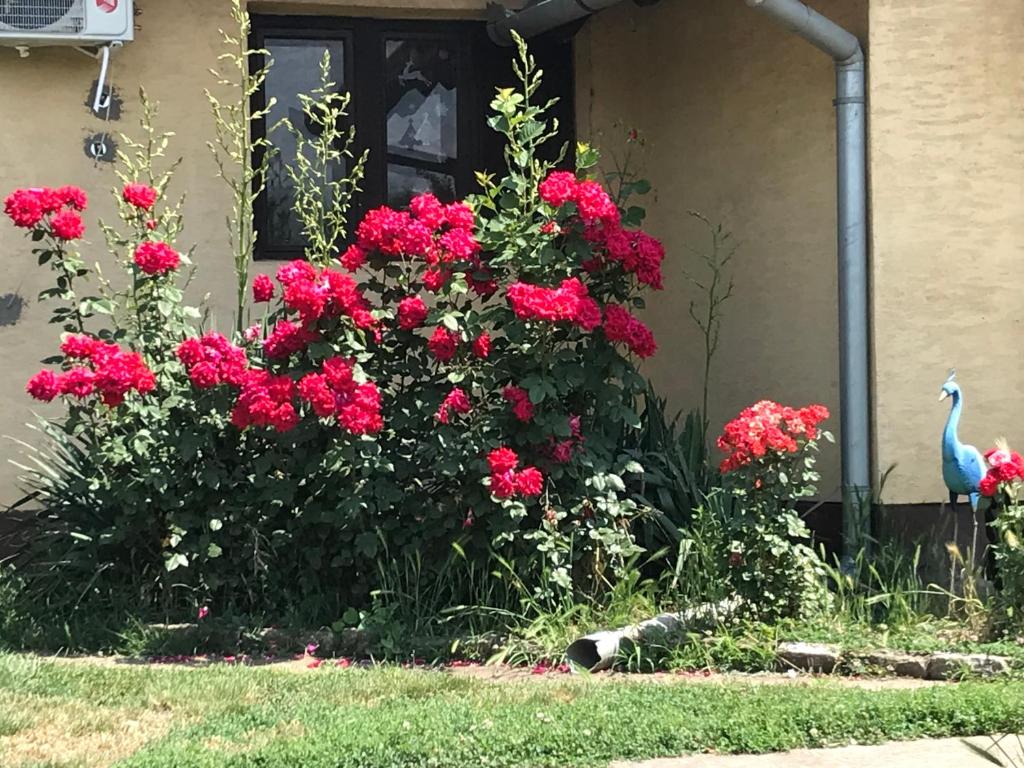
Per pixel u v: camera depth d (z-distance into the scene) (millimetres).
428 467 6340
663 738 4426
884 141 6883
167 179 7055
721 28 8086
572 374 6176
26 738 4539
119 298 7574
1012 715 4648
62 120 7656
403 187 8789
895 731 4590
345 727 4543
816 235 7469
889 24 6871
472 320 6227
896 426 6887
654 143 8680
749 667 5648
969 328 6941
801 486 5961
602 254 6363
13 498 7496
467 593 6230
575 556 6215
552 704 4898
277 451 6324
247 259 7316
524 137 6465
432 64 8820
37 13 7344
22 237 7566
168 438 6195
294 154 8523
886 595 6117
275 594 6344
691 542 6242
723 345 8125
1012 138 6949
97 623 6156
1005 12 6934
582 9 7789
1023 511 5875
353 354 6199
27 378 7566
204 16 7902
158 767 4109
